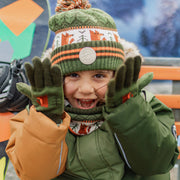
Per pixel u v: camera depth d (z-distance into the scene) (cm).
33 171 66
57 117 62
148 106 63
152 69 136
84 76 74
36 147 62
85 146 76
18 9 139
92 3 136
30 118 63
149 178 81
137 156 64
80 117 76
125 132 59
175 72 135
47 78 57
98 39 73
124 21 137
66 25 76
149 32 137
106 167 75
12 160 76
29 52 139
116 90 56
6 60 138
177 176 139
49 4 140
